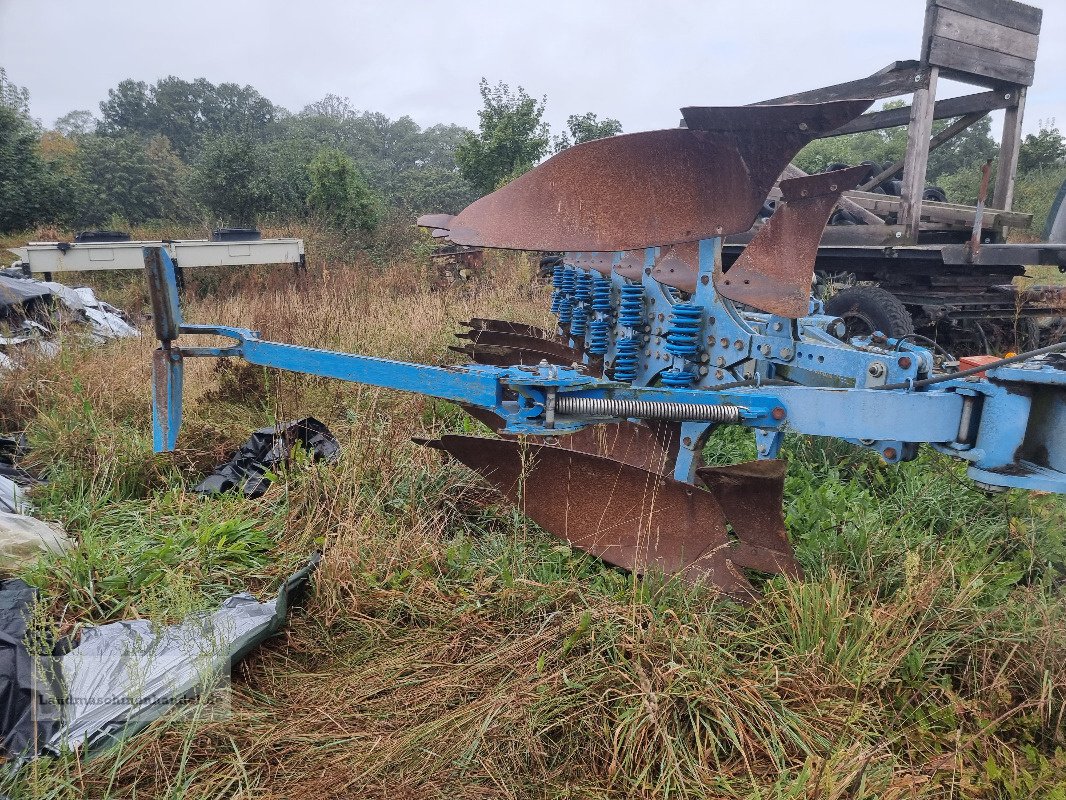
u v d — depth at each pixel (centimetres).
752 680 241
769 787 205
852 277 708
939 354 491
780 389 289
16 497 357
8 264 1360
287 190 1814
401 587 302
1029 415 243
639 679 237
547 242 366
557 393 291
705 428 346
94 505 364
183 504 364
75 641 250
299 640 278
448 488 390
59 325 626
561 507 325
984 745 225
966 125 701
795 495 385
